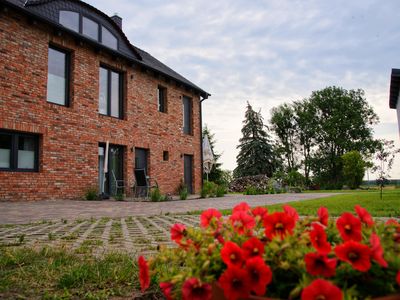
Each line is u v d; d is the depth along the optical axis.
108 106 13.23
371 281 1.06
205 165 19.17
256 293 1.07
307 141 45.81
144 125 14.45
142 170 12.88
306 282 1.02
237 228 1.33
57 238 4.14
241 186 26.22
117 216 6.80
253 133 43.69
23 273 2.45
